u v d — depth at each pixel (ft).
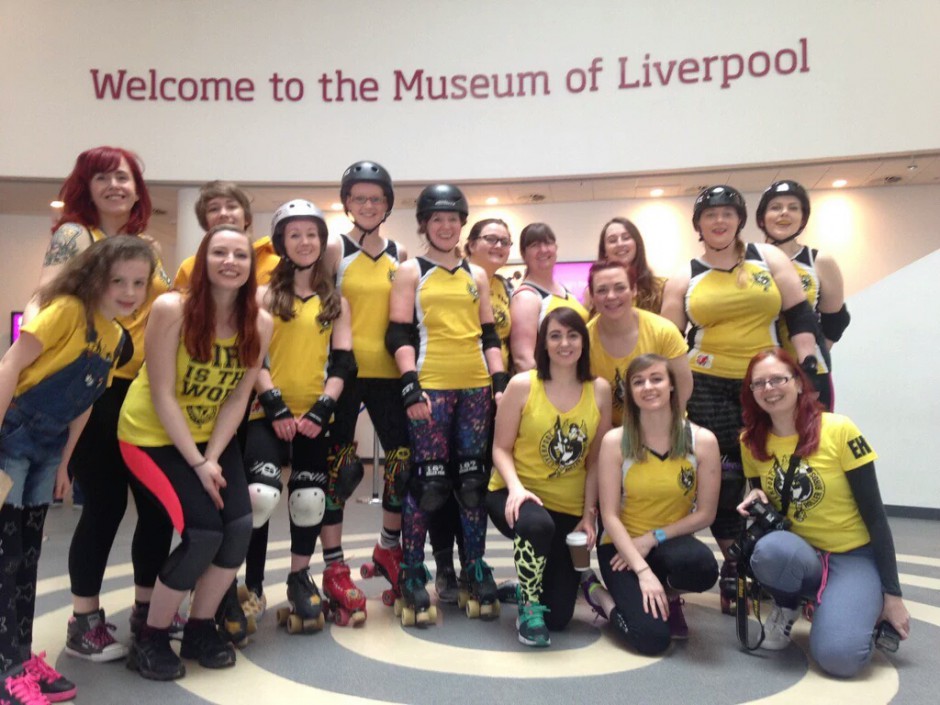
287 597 9.84
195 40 24.22
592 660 7.97
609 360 9.91
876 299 18.70
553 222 27.71
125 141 24.09
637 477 8.70
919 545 14.64
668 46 23.36
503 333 11.51
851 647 7.30
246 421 9.04
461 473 9.46
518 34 24.03
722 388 10.24
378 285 10.11
